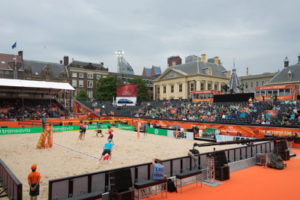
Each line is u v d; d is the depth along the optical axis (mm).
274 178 12039
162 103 48031
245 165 14211
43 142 19359
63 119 39844
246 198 9297
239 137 22516
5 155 16312
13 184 7406
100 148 19469
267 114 27453
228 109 33281
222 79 73750
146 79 96688
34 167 7520
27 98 45906
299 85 50250
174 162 10719
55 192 7406
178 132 27625
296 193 9891
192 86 68750
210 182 11164
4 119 35375
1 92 42938
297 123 23359
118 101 51188
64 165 13602
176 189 9922
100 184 8469
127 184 8266
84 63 80688
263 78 76188
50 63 73125
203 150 19531
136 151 18562
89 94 79062
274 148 16453
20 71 62750
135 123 39094
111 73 87875
